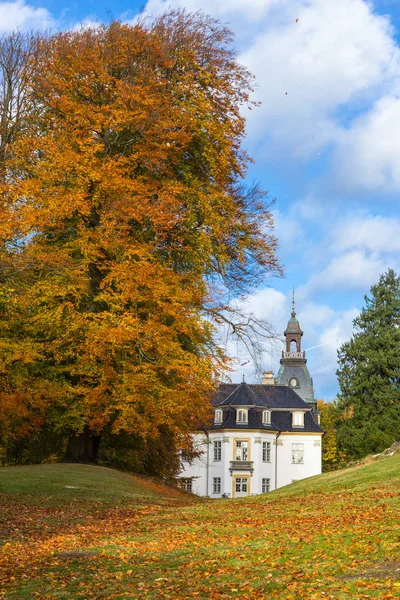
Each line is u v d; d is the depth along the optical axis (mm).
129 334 26156
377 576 10203
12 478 24797
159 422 27250
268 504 20750
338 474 26109
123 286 27047
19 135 30641
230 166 32188
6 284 27500
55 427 29156
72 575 11383
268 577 10656
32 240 27969
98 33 31609
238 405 69875
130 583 10773
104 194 28266
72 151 27844
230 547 13375
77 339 27859
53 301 27766
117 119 28391
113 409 28484
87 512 19641
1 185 28094
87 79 29766
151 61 30484
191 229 30297
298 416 71812
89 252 27328
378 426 69000
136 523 17609
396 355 70812
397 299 72750
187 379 28203
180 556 12789
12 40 32094
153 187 29406
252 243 32156
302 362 104000
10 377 28016
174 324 28250
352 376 72375
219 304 31219
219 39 32469
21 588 10562
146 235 29812
